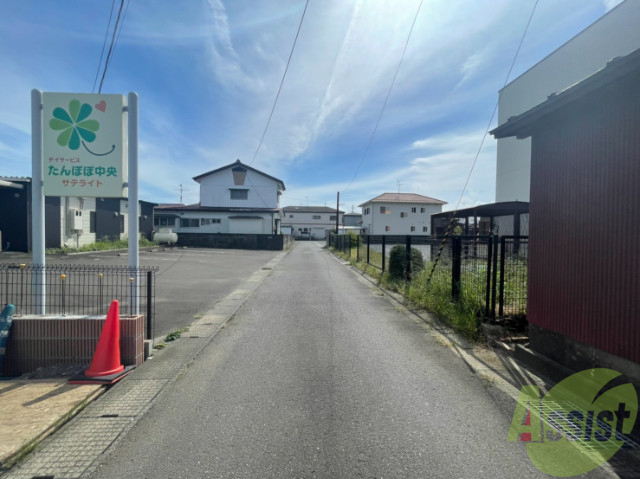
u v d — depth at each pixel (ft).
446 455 7.73
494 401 10.21
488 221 50.19
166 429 8.66
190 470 7.20
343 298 25.73
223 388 10.91
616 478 7.14
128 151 14.32
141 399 10.20
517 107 62.90
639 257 8.88
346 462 7.46
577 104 10.68
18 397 10.02
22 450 7.68
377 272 37.68
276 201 108.06
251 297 25.80
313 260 60.75
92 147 14.24
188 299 24.85
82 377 11.29
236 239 86.74
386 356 13.78
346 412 9.50
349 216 213.87
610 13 44.34
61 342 12.69
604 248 9.96
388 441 8.21
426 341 15.66
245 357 13.57
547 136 12.48
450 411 9.61
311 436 8.39
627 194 9.23
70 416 9.29
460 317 17.29
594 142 10.34
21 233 46.73
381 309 22.12
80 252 50.98
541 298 12.74
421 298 23.02
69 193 14.23
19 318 12.74
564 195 11.60
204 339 15.76
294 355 13.80
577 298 10.97
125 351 12.47
